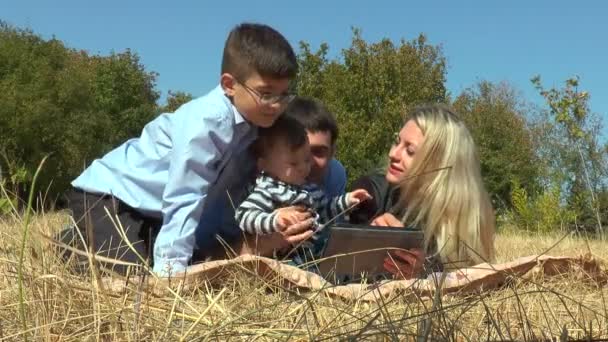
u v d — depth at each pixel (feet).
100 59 136.77
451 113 13.00
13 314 7.40
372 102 70.08
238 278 10.03
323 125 13.71
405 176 12.78
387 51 70.95
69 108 99.40
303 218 11.52
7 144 91.30
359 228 10.91
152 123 12.39
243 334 6.82
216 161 11.66
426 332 6.11
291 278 10.04
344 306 8.34
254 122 11.91
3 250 9.59
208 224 12.40
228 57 11.91
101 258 7.38
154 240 12.12
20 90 95.25
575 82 33.17
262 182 12.21
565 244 22.67
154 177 11.92
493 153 82.17
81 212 12.29
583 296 10.69
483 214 12.55
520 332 7.46
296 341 6.75
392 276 11.05
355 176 66.80
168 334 6.75
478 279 10.54
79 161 96.73
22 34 106.11
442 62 72.79
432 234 12.32
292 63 11.94
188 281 9.87
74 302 7.40
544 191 45.37
